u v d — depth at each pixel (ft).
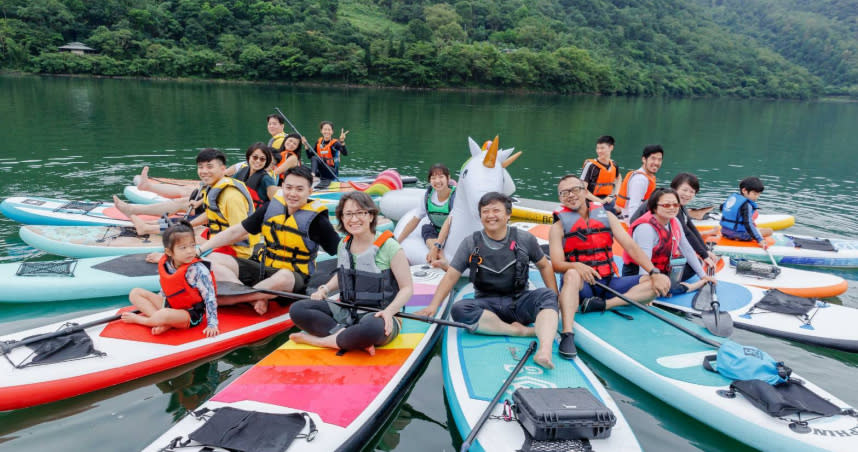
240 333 12.79
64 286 14.93
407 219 20.83
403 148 51.80
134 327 12.51
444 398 11.52
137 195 26.40
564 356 11.94
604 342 12.87
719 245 20.77
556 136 67.92
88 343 11.55
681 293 15.79
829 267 20.58
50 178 31.24
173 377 11.70
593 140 64.28
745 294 15.92
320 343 11.93
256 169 17.58
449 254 17.03
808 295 16.84
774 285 17.07
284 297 13.74
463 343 12.42
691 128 89.04
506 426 9.30
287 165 25.82
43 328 12.10
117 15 176.86
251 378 10.55
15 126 51.72
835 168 49.34
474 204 15.44
